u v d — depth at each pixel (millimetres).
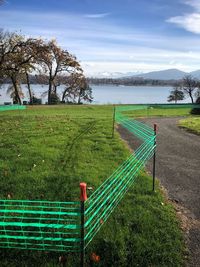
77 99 81125
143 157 13617
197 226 7637
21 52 49031
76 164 11359
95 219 7246
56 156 12273
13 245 6430
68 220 6969
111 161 12133
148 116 35500
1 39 48375
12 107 44656
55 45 59219
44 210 7762
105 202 7484
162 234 6961
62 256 6129
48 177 9844
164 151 15438
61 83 70688
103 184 9102
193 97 103312
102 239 6613
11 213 7531
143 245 6516
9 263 5973
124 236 6762
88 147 14242
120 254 6191
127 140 17672
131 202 8414
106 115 33781
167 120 30750
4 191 8844
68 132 18141
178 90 102938
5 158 11891
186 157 14352
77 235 6598
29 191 8805
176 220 7707
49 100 66062
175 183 10719
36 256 6137
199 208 8742
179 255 6320
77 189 9031
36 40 49500
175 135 20484
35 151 12828
